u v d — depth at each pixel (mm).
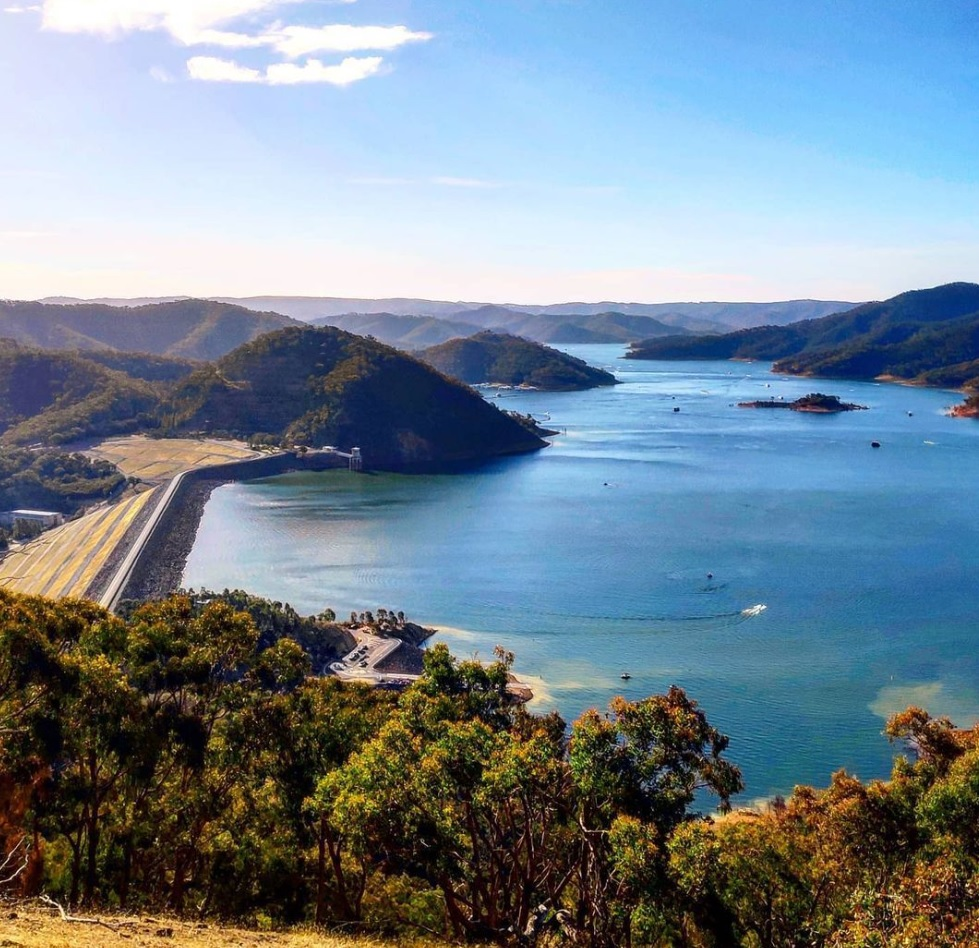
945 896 20891
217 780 32688
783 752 73438
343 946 23031
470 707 32156
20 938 17250
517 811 29953
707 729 25938
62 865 32219
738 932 25406
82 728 29594
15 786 28641
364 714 34188
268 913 31500
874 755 72875
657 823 25297
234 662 34906
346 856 34812
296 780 31672
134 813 32562
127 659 32969
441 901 33125
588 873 26938
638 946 26859
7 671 29125
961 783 26719
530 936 25812
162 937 20359
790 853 28641
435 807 25922
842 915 25406
